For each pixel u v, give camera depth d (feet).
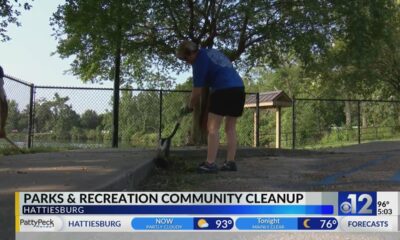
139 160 21.85
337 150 44.42
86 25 43.50
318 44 43.98
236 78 20.62
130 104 50.29
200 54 20.29
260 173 21.45
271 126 140.36
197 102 20.99
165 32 49.75
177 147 39.60
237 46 49.83
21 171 17.16
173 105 50.90
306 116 133.69
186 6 46.42
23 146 40.68
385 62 86.07
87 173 16.48
